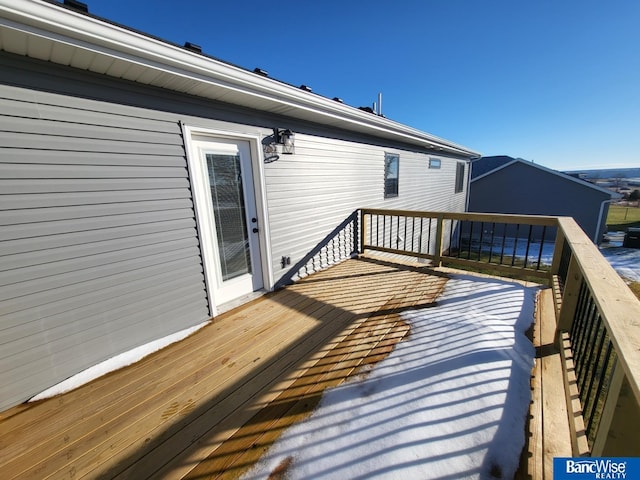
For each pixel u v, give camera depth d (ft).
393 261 14.62
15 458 4.41
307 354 6.81
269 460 4.15
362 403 5.12
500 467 3.77
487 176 46.34
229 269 9.69
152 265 7.37
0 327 5.30
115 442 4.62
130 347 7.14
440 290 10.36
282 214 11.22
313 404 5.20
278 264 11.26
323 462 4.04
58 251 5.86
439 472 3.76
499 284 10.58
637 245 34.42
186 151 7.74
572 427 4.15
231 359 6.76
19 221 5.34
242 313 9.17
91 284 6.38
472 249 36.70
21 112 5.18
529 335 7.06
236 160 9.43
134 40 5.34
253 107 9.45
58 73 5.54
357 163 15.52
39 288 5.69
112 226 6.56
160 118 7.13
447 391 5.21
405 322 8.10
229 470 4.04
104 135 6.23
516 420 4.50
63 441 4.68
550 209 41.98
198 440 4.58
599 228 38.81
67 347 6.16
